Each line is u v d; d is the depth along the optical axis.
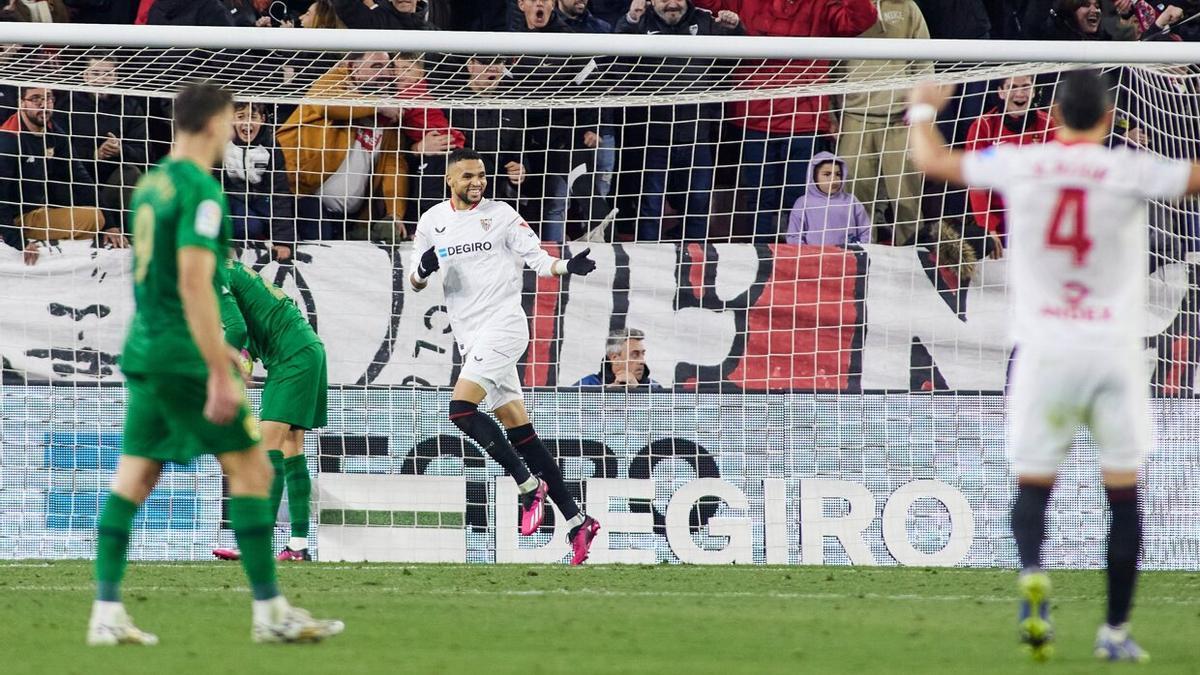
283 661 15.51
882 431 32.81
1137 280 16.12
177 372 16.44
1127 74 35.22
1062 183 15.81
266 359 30.28
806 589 25.91
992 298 34.41
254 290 29.81
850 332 34.41
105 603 17.02
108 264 34.28
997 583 27.33
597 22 40.53
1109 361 15.87
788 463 32.78
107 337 34.00
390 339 34.06
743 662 15.98
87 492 33.09
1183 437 32.50
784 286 34.50
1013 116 37.66
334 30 31.00
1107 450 16.23
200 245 15.75
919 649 17.33
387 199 37.84
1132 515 16.27
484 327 31.25
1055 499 32.09
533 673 14.81
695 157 39.12
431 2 41.75
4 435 32.94
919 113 16.55
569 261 31.05
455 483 32.91
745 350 34.25
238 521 17.06
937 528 32.41
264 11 40.94
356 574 28.39
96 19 42.03
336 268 34.25
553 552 32.69
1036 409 16.12
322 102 35.41
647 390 33.34
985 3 43.31
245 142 37.19
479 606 22.36
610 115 39.19
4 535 32.78
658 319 34.34
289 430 30.81
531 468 31.41
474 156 31.38
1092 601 24.33
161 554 32.34
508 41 31.12
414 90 37.41
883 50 30.95
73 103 37.75
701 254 34.62
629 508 32.88
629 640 18.03
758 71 39.12
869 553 32.41
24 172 37.22
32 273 34.03
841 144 37.94
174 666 15.02
